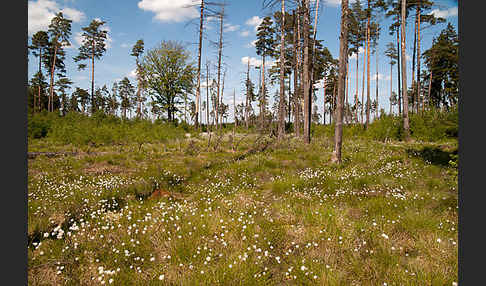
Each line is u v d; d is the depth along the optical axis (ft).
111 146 56.95
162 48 101.71
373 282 10.48
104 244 12.67
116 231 14.25
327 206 18.15
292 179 26.76
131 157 42.01
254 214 17.31
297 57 74.02
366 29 90.22
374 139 59.98
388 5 76.48
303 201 20.77
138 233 14.06
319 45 98.17
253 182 27.84
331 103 174.40
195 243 13.00
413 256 12.31
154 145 59.62
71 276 10.51
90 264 11.44
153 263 11.71
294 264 11.69
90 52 127.85
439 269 10.78
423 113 59.41
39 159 37.22
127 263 11.68
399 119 59.67
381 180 25.09
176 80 104.12
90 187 22.82
